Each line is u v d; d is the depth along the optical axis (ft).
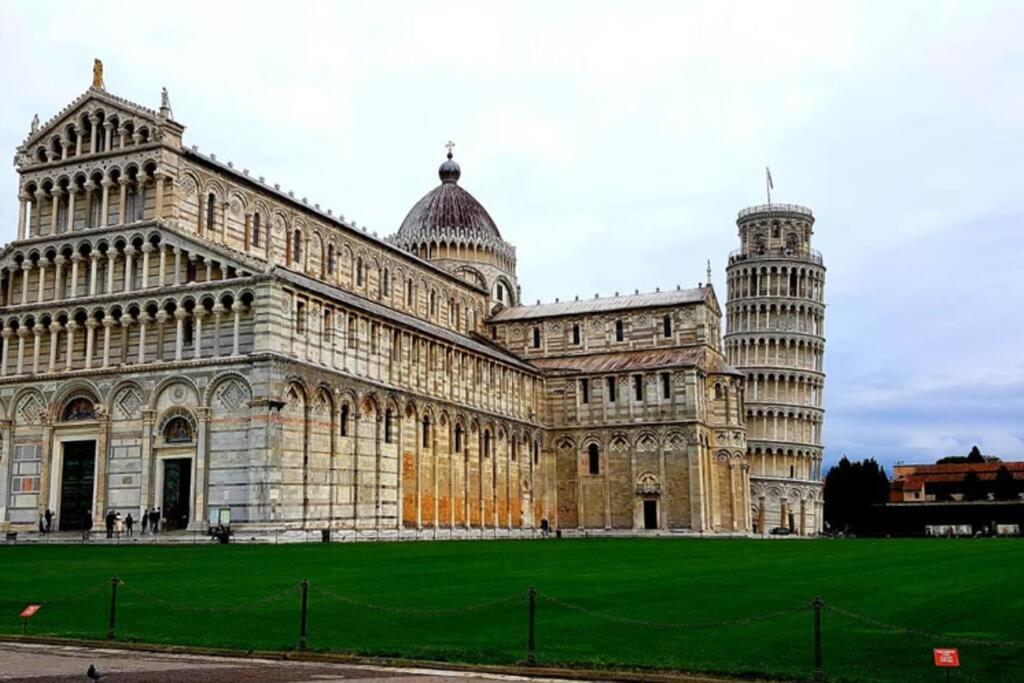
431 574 152.97
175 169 286.46
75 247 292.40
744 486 436.35
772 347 583.99
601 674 79.36
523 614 108.37
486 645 90.84
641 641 92.43
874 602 116.37
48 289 297.94
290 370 265.95
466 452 362.53
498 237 492.54
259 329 263.49
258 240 322.14
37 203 302.45
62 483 287.07
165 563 174.50
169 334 276.82
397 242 481.46
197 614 110.22
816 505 583.17
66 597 124.67
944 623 100.01
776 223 603.67
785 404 576.61
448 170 500.33
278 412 260.83
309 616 107.96
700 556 209.15
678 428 412.98
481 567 168.25
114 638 97.04
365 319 306.96
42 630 101.81
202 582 139.54
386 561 182.29
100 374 282.15
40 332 295.48
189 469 269.85
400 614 108.78
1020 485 629.92
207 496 262.88
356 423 293.64
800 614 107.04
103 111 294.46
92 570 160.15
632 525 414.62
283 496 260.42
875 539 369.71
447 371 355.77
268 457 256.32
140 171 285.64
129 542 252.01
